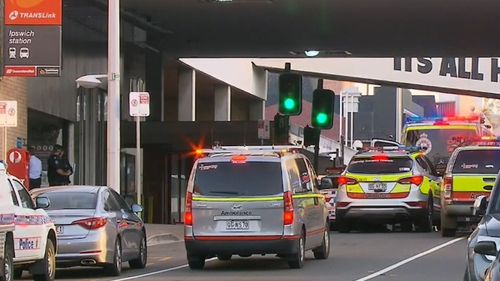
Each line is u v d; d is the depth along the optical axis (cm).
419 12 7781
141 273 4966
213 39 9362
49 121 8119
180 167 10919
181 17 8112
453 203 6575
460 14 7831
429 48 9875
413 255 5581
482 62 12244
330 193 8369
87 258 4656
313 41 9456
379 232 7650
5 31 6294
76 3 7738
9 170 6388
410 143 9650
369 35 9031
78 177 8544
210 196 4875
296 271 4816
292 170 5019
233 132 9162
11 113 5700
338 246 6275
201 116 15638
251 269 4994
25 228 4153
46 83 7831
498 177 3409
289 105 7012
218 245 4834
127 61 9056
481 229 3133
